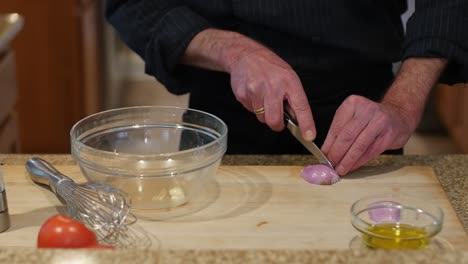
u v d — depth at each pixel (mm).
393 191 1300
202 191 1279
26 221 1179
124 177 1196
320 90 1623
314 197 1273
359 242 1119
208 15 1603
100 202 1159
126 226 1165
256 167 1393
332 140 1339
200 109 1705
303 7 1556
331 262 774
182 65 1601
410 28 1484
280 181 1333
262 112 1347
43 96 3359
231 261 778
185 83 1623
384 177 1357
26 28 3244
